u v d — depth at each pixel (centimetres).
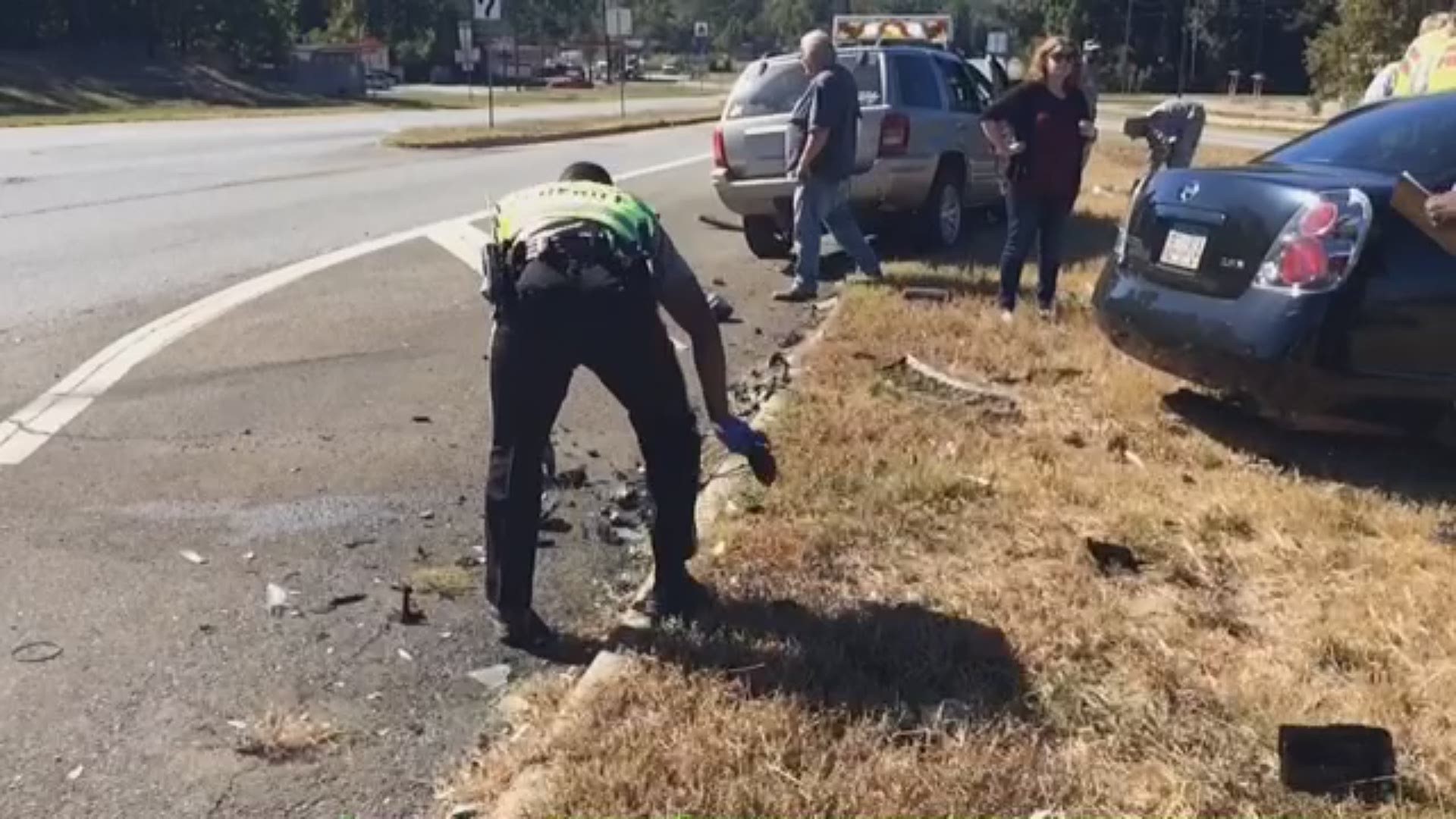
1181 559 450
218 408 654
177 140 2505
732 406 664
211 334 805
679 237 1282
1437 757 329
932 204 1161
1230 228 570
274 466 571
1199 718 348
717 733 334
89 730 356
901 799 310
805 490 508
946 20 2383
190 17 6116
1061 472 534
